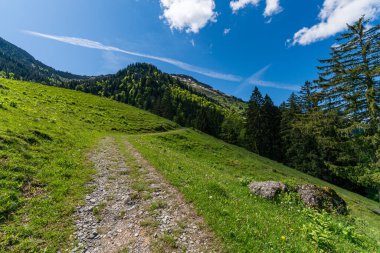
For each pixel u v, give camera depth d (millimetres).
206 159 36375
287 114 66438
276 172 39125
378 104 21828
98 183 12344
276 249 7516
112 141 27422
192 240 7797
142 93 180750
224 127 99750
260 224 8961
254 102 75750
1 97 24828
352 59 23344
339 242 8977
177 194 11430
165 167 16297
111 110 56250
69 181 11484
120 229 8281
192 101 181875
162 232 8156
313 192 13445
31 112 24016
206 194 11312
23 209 8406
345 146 27391
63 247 7031
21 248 6668
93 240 7547
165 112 114375
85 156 16844
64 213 8758
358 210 24312
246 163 39375
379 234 11680
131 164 16797
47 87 56094
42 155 13477
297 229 9367
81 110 44719
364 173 25453
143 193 11469
